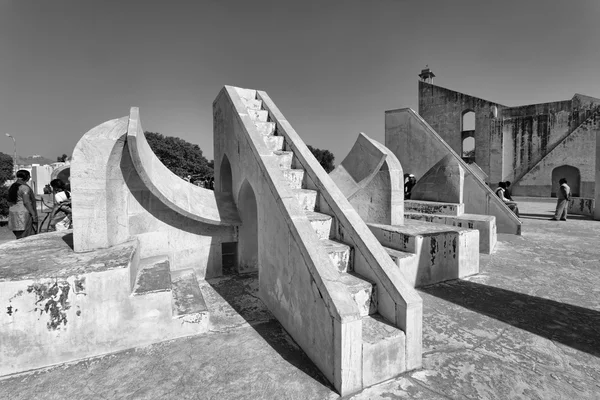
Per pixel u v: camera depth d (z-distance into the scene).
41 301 2.46
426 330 3.02
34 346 2.45
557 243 6.83
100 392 2.17
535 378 2.28
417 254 4.30
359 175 5.38
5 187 11.52
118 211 3.64
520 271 4.90
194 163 43.38
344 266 3.14
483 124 21.70
